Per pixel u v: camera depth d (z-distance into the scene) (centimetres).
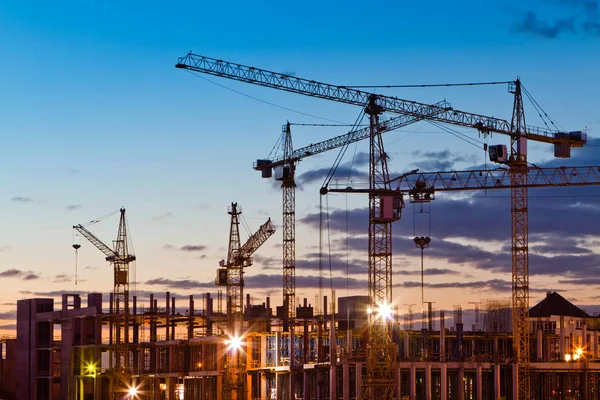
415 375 19712
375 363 18888
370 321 19025
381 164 19638
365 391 18975
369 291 19162
